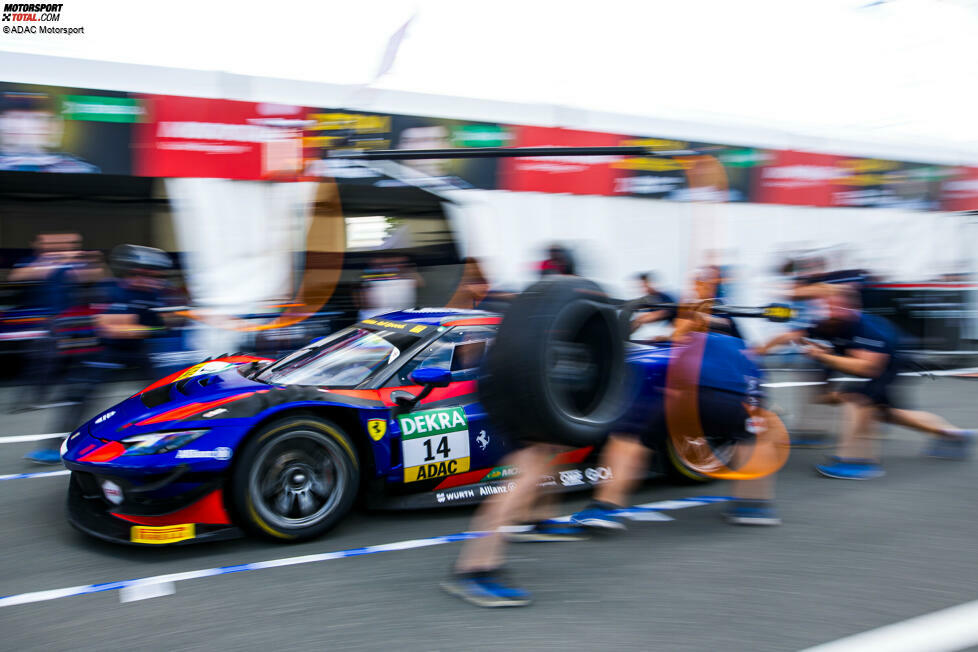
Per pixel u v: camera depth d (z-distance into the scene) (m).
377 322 4.60
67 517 3.63
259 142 7.37
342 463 3.61
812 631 2.72
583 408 3.02
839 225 10.54
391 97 7.83
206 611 2.81
